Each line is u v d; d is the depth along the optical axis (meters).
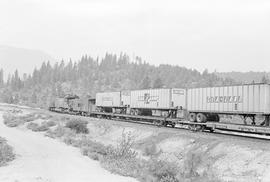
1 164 14.58
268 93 21.25
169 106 33.78
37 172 13.03
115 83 192.25
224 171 17.23
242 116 24.86
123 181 12.12
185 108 32.78
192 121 28.62
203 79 193.00
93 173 13.37
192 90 28.92
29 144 22.53
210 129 27.20
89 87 191.75
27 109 78.38
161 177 13.23
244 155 17.66
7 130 34.38
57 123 39.56
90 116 53.34
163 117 34.38
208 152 20.14
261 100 21.64
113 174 13.49
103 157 17.09
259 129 21.33
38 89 193.88
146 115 40.06
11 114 62.38
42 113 57.59
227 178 15.98
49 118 47.09
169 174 13.44
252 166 16.39
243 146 18.67
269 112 21.12
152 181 12.62
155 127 31.25
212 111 26.28
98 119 43.00
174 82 178.25
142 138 27.98
